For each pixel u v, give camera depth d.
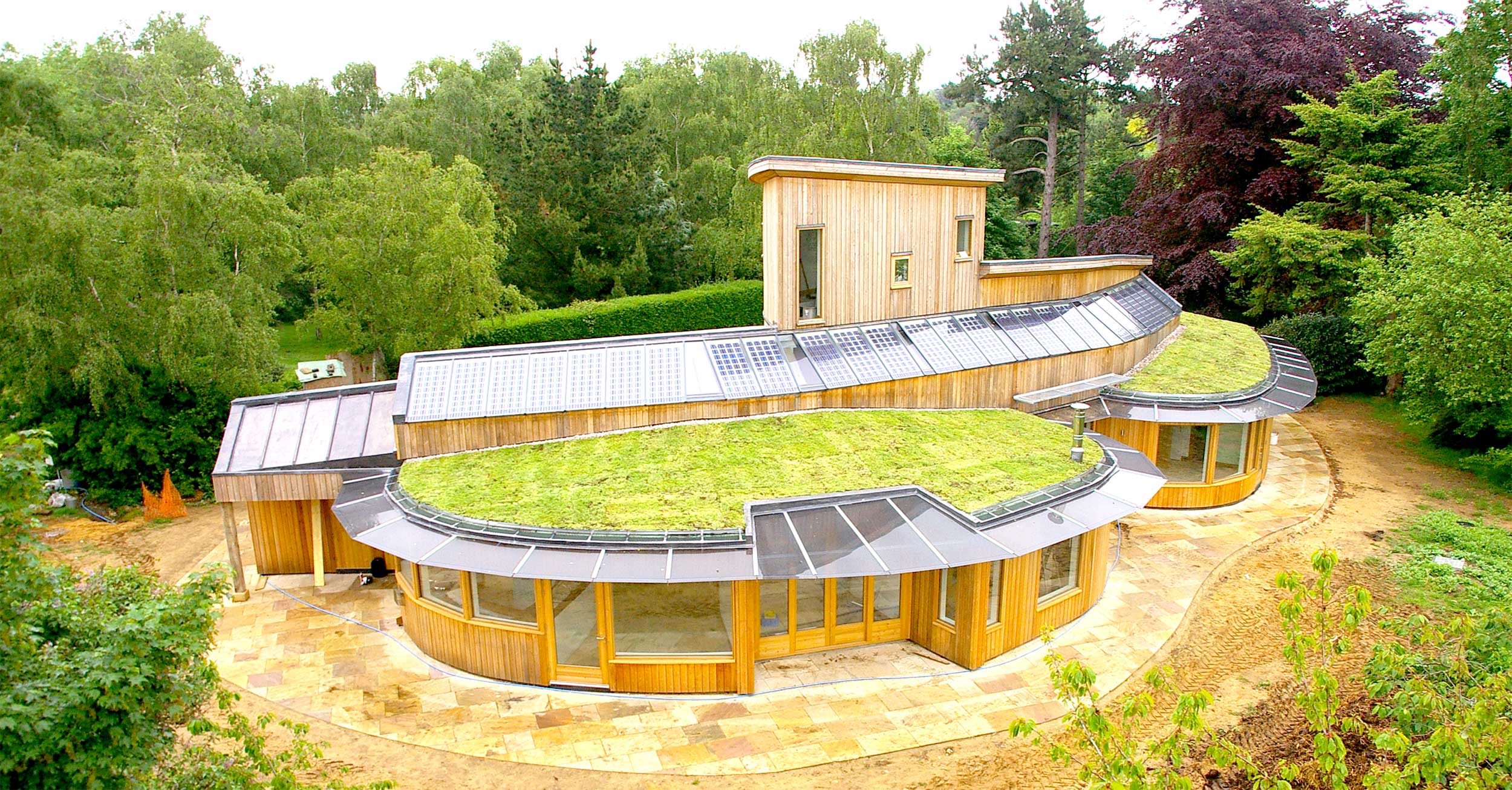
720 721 13.59
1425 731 9.59
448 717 13.78
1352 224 34.72
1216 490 22.95
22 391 24.39
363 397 19.52
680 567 12.94
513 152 43.84
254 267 27.58
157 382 25.75
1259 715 13.32
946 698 14.15
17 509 6.97
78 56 57.59
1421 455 27.23
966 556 13.55
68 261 23.47
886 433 18.38
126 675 7.29
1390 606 16.98
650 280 45.53
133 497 25.41
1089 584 16.98
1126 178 57.06
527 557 13.34
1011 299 24.70
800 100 48.72
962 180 22.61
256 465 17.78
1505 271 22.12
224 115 38.53
